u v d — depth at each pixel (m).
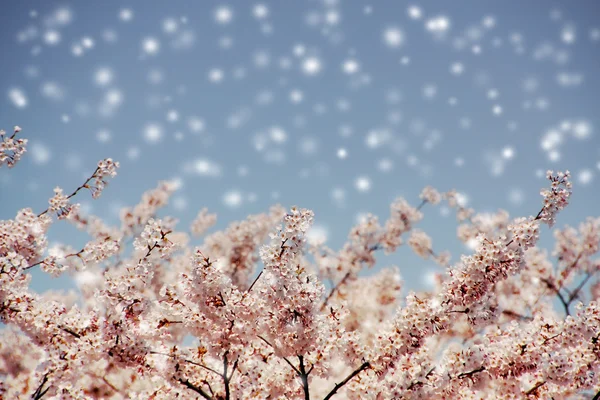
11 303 3.33
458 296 3.57
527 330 3.64
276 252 3.33
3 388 3.46
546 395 3.70
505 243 3.50
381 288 7.61
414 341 3.37
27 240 3.73
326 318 3.58
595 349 3.47
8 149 3.73
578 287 8.01
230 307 3.48
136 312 3.49
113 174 3.93
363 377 3.54
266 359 3.94
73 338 3.51
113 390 5.17
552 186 3.50
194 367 3.73
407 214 8.38
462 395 3.62
